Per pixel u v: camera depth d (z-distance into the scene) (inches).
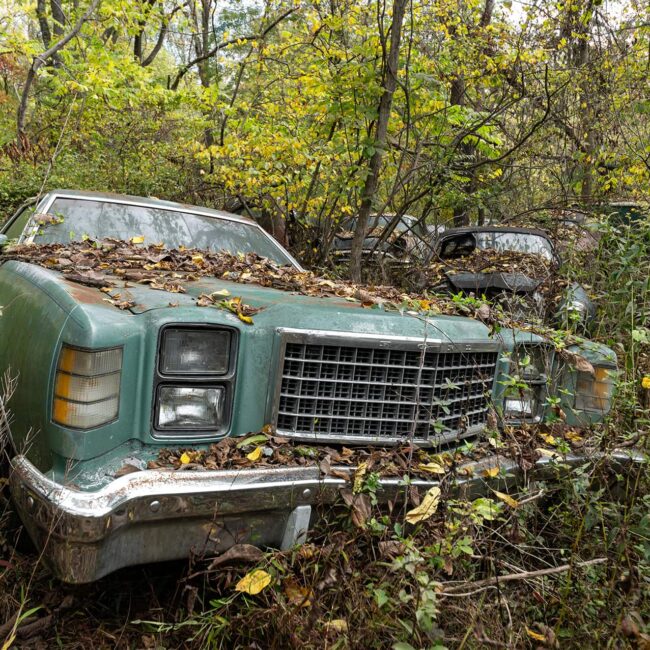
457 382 108.5
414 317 104.8
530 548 101.4
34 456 88.2
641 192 309.0
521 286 222.8
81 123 423.5
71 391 82.9
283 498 86.2
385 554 86.4
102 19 375.9
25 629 87.2
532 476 105.7
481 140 329.7
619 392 120.7
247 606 83.4
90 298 94.2
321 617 80.8
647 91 346.9
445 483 94.1
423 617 71.4
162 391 89.7
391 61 250.5
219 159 340.8
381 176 313.9
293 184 295.3
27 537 102.9
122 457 86.6
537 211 365.1
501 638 83.0
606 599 87.8
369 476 89.4
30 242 147.7
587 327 191.2
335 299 118.2
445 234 310.2
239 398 95.3
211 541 84.1
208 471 84.7
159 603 94.5
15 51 354.3
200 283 120.1
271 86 353.4
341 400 98.7
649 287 148.0
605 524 104.6
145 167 440.1
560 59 366.0
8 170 364.8
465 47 323.6
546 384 120.4
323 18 291.3
